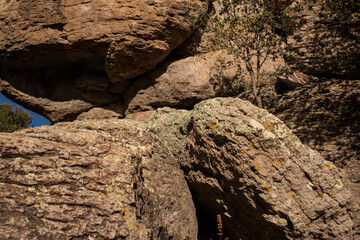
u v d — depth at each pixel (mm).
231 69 9547
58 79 11133
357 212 3629
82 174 3021
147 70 9977
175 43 9781
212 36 9703
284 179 3645
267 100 8438
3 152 2809
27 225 2350
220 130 4105
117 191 3055
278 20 9930
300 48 9586
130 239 2682
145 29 8984
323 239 3473
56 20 9242
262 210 3660
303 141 6227
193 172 4801
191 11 9648
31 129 3775
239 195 3908
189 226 4422
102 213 2732
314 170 3695
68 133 3654
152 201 3811
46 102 10805
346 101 7238
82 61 10430
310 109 7281
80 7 9305
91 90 10789
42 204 2562
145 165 4207
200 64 9773
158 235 3596
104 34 9039
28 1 9430
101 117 10602
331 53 8945
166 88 9742
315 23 9742
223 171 4074
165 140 5496
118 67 9570
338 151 5676
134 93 10352
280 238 3678
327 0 8266
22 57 10023
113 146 3707
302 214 3488
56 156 3066
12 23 9602
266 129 3885
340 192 3641
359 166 5172
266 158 3736
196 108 4891
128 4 9094
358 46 8883
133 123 4770
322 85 8344
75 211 2635
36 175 2775
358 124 6328
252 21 7941
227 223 4469
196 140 4652
